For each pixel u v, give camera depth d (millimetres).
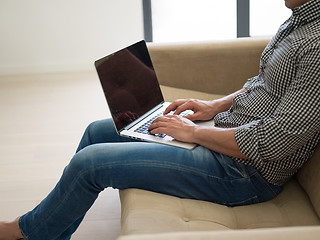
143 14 3814
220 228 1260
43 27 3857
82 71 3971
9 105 3262
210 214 1316
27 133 2797
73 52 3938
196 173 1359
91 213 1989
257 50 2074
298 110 1242
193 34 3875
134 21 3850
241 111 1506
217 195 1383
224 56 2109
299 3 1396
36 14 3816
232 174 1367
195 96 2113
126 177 1346
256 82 1596
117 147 1384
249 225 1297
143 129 1581
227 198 1384
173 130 1438
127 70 1712
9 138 2738
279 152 1280
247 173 1364
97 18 3840
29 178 2287
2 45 3893
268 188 1386
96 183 1363
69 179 1363
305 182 1403
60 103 3260
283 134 1256
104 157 1354
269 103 1438
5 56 3928
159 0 3801
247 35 3680
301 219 1299
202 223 1270
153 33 3908
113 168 1342
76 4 3797
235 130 1335
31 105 3244
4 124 2943
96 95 3398
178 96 2104
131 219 1229
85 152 1369
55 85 3648
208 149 1412
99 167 1342
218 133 1355
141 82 1770
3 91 3557
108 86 1591
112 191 2170
